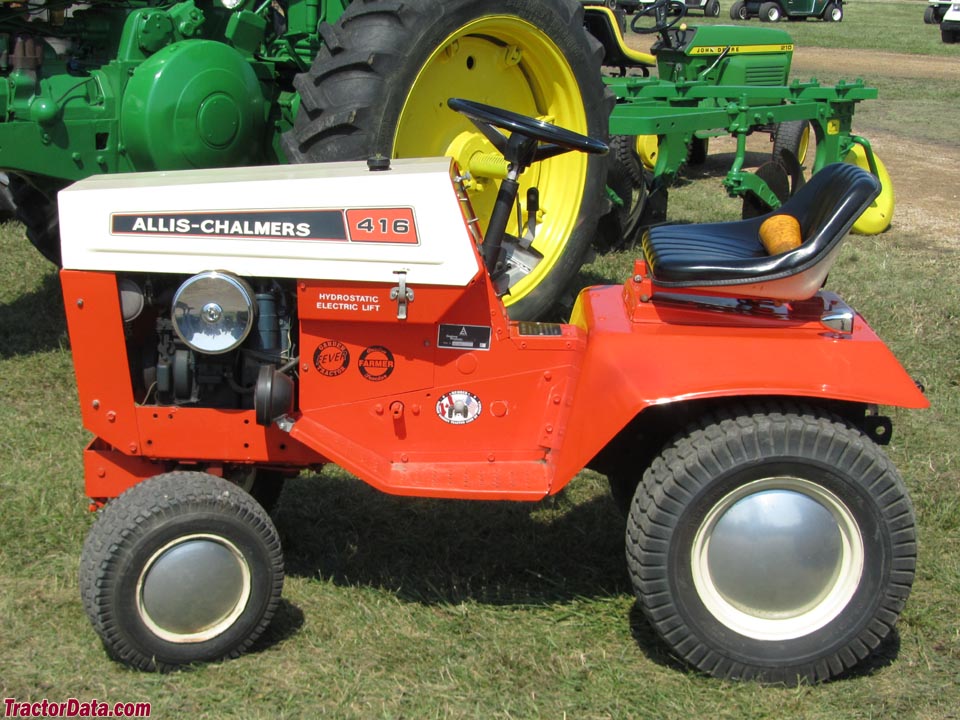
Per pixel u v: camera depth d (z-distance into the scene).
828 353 2.83
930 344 5.55
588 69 5.32
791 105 7.74
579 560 3.50
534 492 2.93
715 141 12.62
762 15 27.66
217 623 2.87
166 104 4.49
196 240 2.90
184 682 2.82
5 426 4.39
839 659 2.82
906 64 19.94
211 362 3.02
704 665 2.83
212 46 4.65
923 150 11.83
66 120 4.51
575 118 5.40
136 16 4.63
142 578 2.76
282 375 2.90
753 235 3.47
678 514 2.72
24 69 4.45
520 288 5.28
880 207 8.14
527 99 5.45
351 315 2.93
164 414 3.03
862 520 2.75
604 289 3.39
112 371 2.99
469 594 3.27
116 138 4.66
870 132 12.91
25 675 2.85
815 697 2.82
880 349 2.85
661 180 7.15
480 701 2.77
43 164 4.51
